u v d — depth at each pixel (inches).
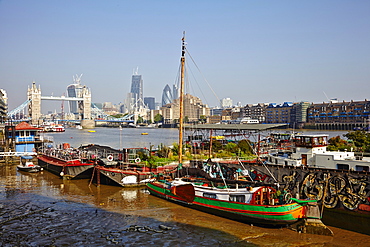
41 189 1979.6
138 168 2175.2
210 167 1921.8
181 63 2129.7
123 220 1412.4
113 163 2165.4
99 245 1142.3
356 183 1387.8
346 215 1411.2
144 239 1201.4
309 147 1908.2
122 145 5073.8
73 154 2504.9
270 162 2138.3
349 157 1768.0
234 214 1414.9
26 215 1451.8
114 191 1948.8
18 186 2059.5
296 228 1309.1
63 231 1268.5
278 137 3688.5
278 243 1182.3
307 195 1537.9
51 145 3683.6
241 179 1732.3
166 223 1384.1
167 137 7583.7
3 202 1658.5
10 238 1189.7
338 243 1189.1
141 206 1633.9
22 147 3127.5
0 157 3004.4
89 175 2279.8
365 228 1343.5
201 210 1560.0
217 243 1176.2
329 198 1467.8
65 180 2256.4
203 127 3201.3
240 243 1179.3
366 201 1352.1
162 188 1772.9
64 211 1523.1
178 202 1679.4
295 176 1596.9
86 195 1843.0
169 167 2271.2
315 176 1524.4
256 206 1342.3
